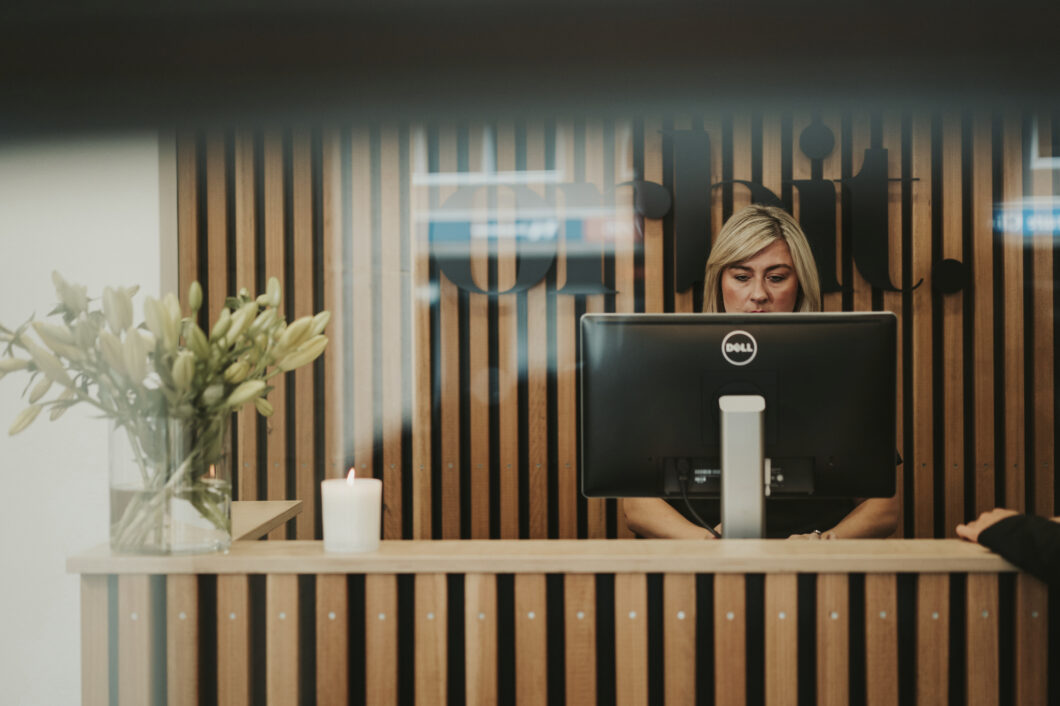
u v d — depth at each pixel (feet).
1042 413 9.87
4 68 10.07
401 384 10.14
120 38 9.98
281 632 3.88
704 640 3.90
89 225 10.19
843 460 4.55
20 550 9.99
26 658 9.94
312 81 10.17
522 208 9.98
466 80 10.09
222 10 9.53
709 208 9.84
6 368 3.85
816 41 9.86
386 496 10.11
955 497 9.82
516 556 3.85
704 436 4.57
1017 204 9.87
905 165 9.96
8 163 10.21
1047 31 9.66
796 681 3.79
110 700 3.92
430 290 10.13
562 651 3.93
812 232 9.77
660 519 7.62
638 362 4.58
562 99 10.04
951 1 9.48
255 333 4.11
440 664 3.87
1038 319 9.90
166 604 3.89
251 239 10.21
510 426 10.05
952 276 9.74
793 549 3.96
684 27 9.89
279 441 10.17
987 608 3.77
